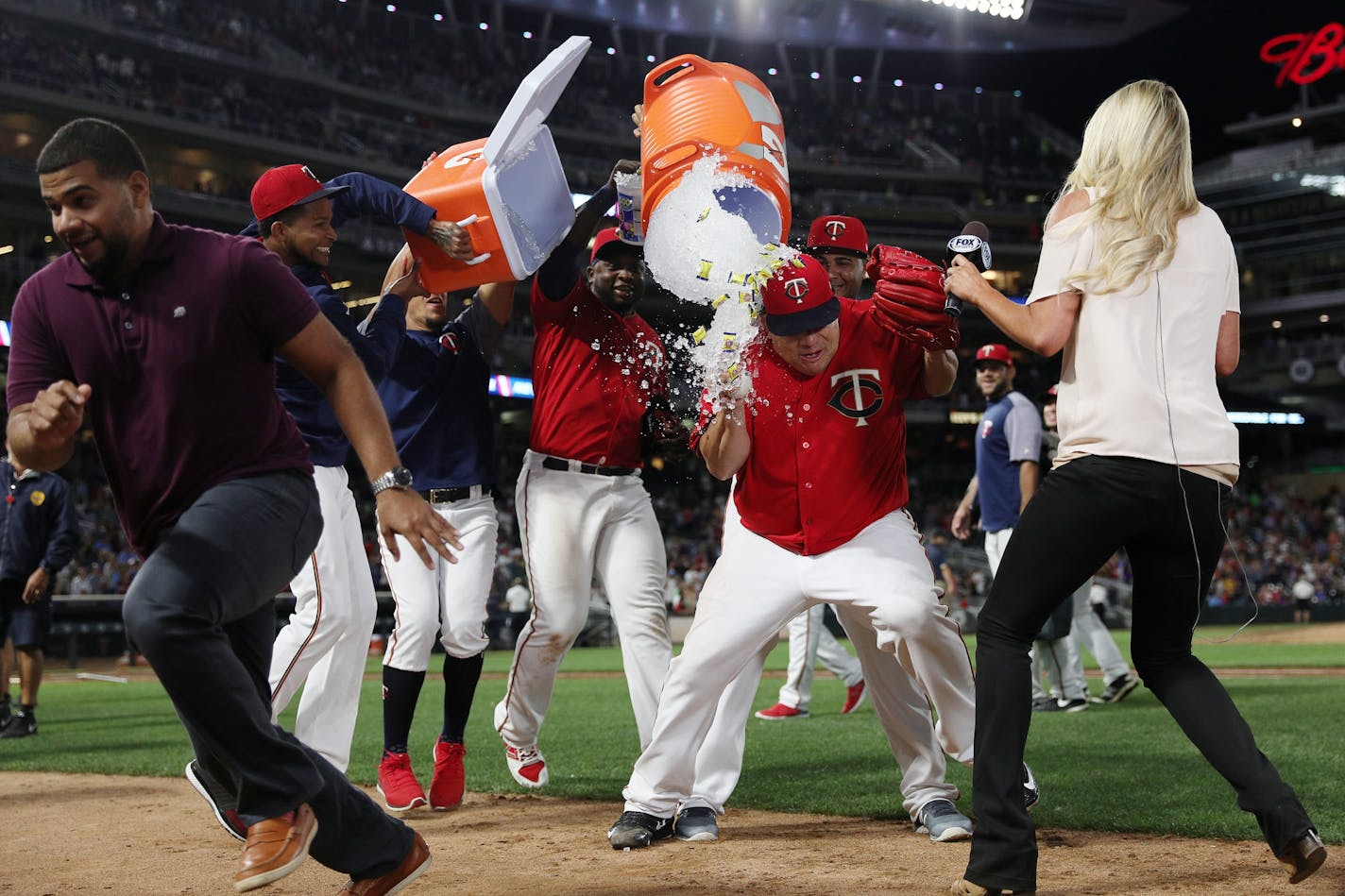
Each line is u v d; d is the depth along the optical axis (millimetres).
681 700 3635
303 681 4102
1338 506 39969
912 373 3590
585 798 4586
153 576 2314
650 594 4426
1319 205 42688
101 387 2434
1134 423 2779
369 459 2439
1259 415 42750
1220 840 3426
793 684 7434
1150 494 2768
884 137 45094
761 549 3668
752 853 3471
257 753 2340
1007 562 2904
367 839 2555
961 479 41531
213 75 34125
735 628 3617
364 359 3887
